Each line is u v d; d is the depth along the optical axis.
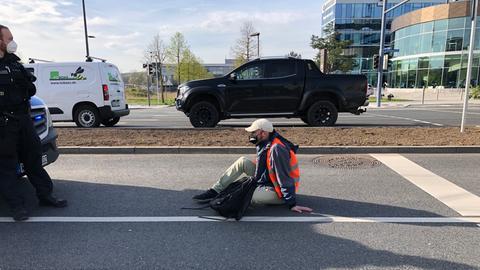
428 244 3.61
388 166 6.59
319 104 10.87
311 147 7.63
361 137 8.71
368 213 4.41
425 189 5.30
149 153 7.71
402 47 51.25
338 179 5.81
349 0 67.06
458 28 42.72
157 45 42.88
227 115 10.80
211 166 6.69
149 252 3.45
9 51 4.11
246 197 4.25
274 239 3.72
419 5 67.06
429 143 7.93
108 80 11.86
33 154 4.52
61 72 11.66
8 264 3.23
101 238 3.76
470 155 7.42
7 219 4.28
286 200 4.39
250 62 10.85
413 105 28.00
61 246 3.58
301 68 10.86
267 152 4.43
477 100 35.31
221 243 3.64
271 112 10.88
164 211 4.51
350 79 10.87
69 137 8.94
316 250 3.48
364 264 3.22
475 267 3.17
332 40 60.94
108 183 5.67
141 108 29.28
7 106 4.11
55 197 4.83
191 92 10.63
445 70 44.34
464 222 4.14
